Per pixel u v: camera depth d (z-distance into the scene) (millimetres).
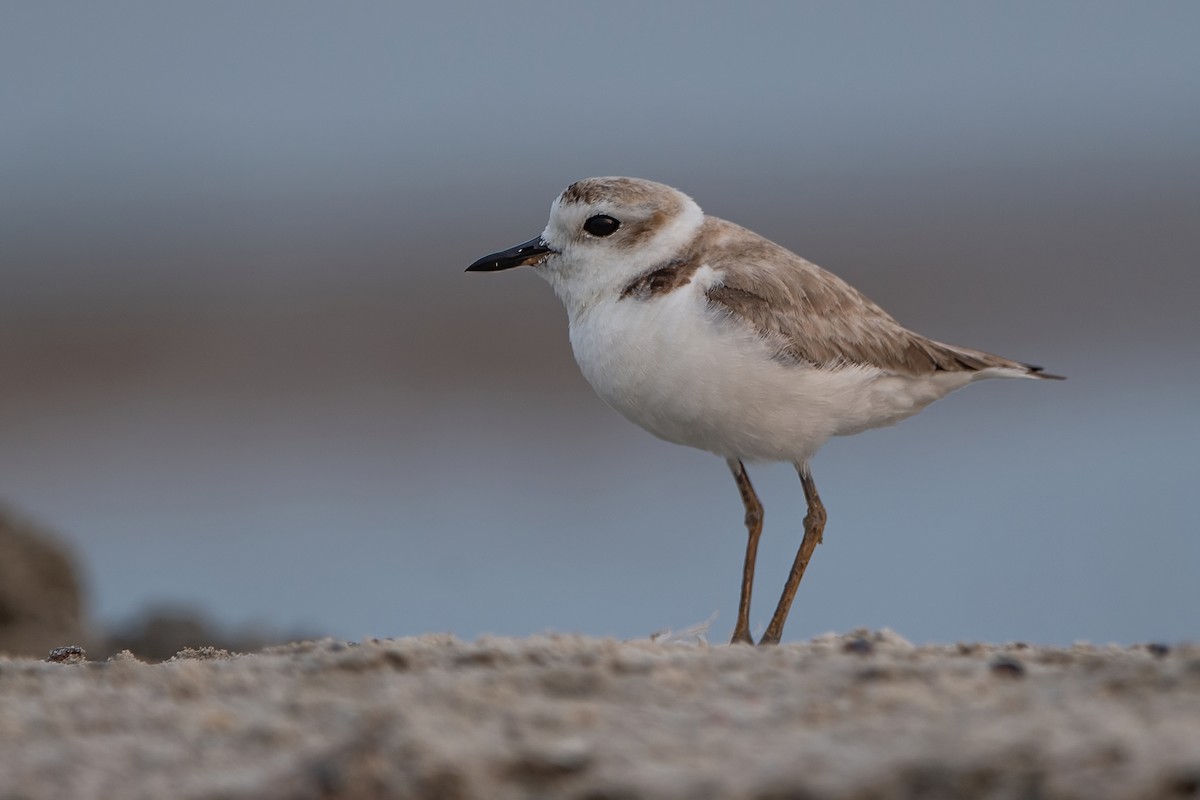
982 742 4043
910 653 5559
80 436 20609
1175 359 23656
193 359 24797
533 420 21031
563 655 5371
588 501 17141
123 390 23188
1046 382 21703
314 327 26719
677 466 18391
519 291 28391
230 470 18844
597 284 8125
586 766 4066
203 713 4746
